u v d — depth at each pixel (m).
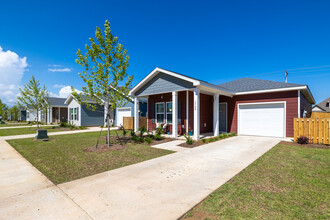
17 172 4.48
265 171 4.40
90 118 19.77
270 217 2.46
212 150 7.04
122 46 7.49
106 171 4.56
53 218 2.48
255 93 11.38
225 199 3.00
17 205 2.86
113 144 8.25
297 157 5.72
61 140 9.54
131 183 3.76
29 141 9.19
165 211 2.64
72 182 3.82
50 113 26.14
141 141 8.84
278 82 12.04
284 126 10.34
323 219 2.40
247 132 11.80
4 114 38.56
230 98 12.61
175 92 10.21
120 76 7.58
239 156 6.04
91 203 2.90
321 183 3.64
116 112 19.98
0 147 7.72
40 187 3.56
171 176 4.17
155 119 13.52
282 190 3.33
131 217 2.49
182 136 11.01
